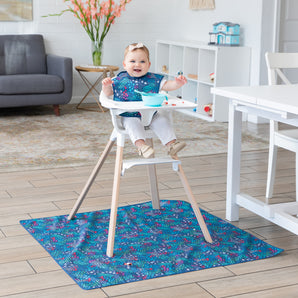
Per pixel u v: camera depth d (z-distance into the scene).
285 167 3.83
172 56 6.26
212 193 3.23
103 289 2.04
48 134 4.75
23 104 5.34
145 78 2.47
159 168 3.74
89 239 2.50
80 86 6.46
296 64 3.14
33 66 5.80
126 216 2.79
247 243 2.46
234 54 5.36
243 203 2.70
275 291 2.04
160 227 2.67
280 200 3.14
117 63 6.64
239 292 2.03
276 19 5.26
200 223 2.48
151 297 1.98
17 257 2.31
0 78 5.21
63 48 6.32
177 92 6.41
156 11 6.70
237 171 2.74
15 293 2.00
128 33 6.62
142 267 2.22
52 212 2.87
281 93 2.49
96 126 5.13
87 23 5.84
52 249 2.39
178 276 2.15
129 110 2.21
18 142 4.44
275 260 2.31
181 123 5.38
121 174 2.34
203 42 6.06
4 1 5.94
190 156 4.09
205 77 5.74
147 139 2.69
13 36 5.79
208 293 2.02
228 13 5.71
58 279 2.12
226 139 4.69
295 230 2.38
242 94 2.45
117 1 6.47
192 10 6.42
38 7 6.12
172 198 3.13
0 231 2.60
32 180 3.44
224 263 2.26
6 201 3.04
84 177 3.52
